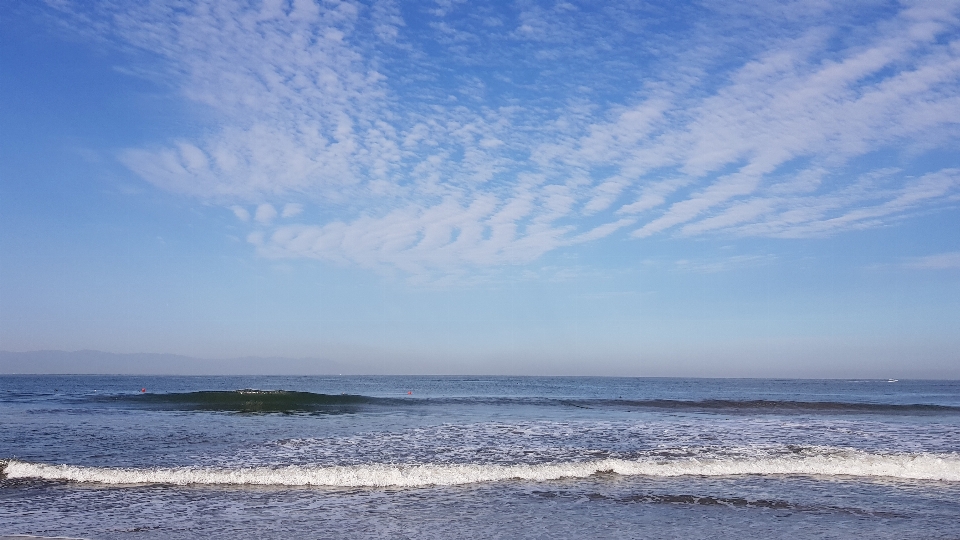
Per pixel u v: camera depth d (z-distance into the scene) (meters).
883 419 28.09
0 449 16.78
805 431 22.12
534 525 10.10
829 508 11.36
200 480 13.23
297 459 15.70
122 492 12.25
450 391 71.31
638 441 19.20
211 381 132.75
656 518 10.60
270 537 9.30
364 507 11.23
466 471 13.96
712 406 36.00
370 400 37.19
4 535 9.04
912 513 11.04
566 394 60.53
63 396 40.59
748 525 10.19
